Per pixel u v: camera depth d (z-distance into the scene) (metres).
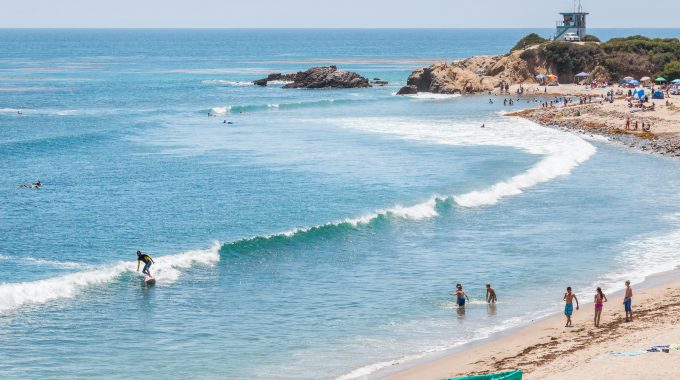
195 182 62.94
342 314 33.88
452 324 32.53
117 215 52.09
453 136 90.88
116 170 68.56
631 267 40.88
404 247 44.91
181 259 40.81
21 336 30.56
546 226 50.00
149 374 27.31
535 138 88.31
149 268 38.72
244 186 61.28
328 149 80.75
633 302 34.25
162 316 33.28
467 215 52.88
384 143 85.25
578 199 58.12
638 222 51.03
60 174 66.81
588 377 24.03
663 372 23.98
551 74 163.62
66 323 32.16
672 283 37.28
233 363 28.34
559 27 182.38
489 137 89.75
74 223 49.94
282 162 72.62
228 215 52.00
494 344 29.53
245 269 40.16
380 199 56.81
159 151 79.75
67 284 36.53
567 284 38.09
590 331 30.30
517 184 62.62
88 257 42.47
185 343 30.31
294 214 52.22
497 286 37.94
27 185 61.81
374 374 26.97
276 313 33.94
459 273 40.12
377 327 32.19
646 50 164.12
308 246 44.53
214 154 77.56
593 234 47.94
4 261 41.34
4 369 27.45
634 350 26.73
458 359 27.91
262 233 47.38
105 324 32.19
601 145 84.25
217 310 34.19
